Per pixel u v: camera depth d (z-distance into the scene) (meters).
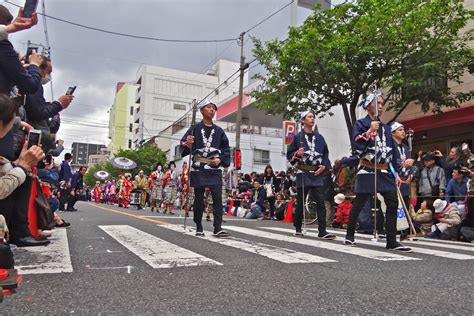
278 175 13.68
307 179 6.26
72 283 2.78
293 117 14.16
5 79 3.47
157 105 57.62
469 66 12.23
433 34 13.03
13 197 4.02
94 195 38.03
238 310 2.24
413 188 9.21
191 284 2.79
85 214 11.38
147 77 57.53
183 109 58.56
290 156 6.46
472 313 2.26
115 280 2.88
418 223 8.28
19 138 3.50
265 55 14.17
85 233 5.86
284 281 2.93
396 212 4.93
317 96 14.03
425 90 12.31
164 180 13.49
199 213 5.78
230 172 18.61
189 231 6.30
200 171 5.73
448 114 13.31
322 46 11.98
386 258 4.05
